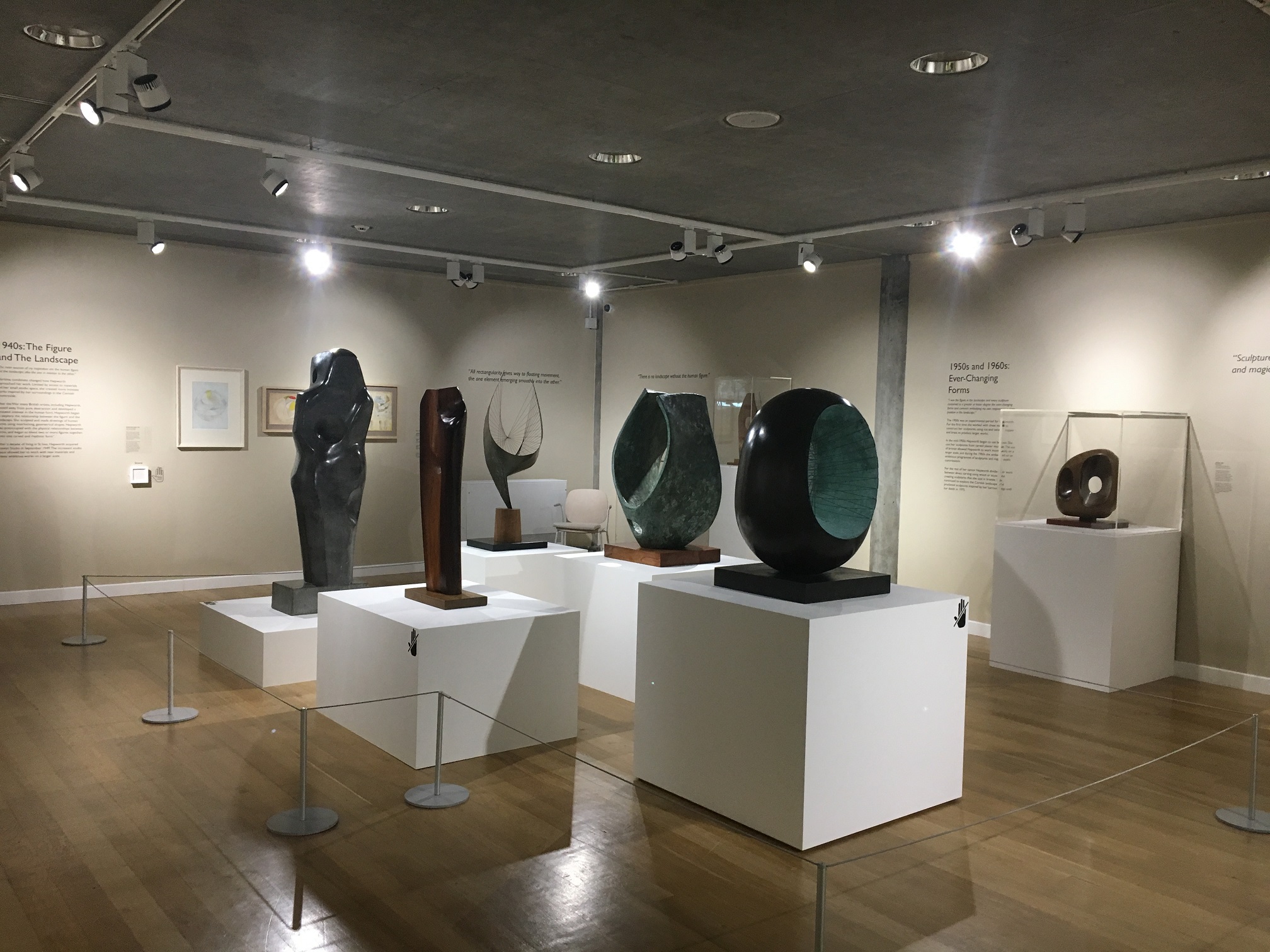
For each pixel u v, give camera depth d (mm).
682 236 8133
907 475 8516
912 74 4195
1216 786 4672
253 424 9227
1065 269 7418
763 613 3883
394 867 3564
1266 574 6441
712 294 10273
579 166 5902
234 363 9086
